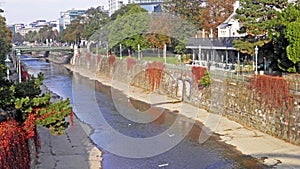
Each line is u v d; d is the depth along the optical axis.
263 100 39.12
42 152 32.47
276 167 29.33
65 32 154.75
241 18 46.47
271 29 44.50
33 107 23.05
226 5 73.50
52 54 161.62
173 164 30.61
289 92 35.22
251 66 51.09
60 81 86.06
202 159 31.73
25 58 165.88
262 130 39.12
